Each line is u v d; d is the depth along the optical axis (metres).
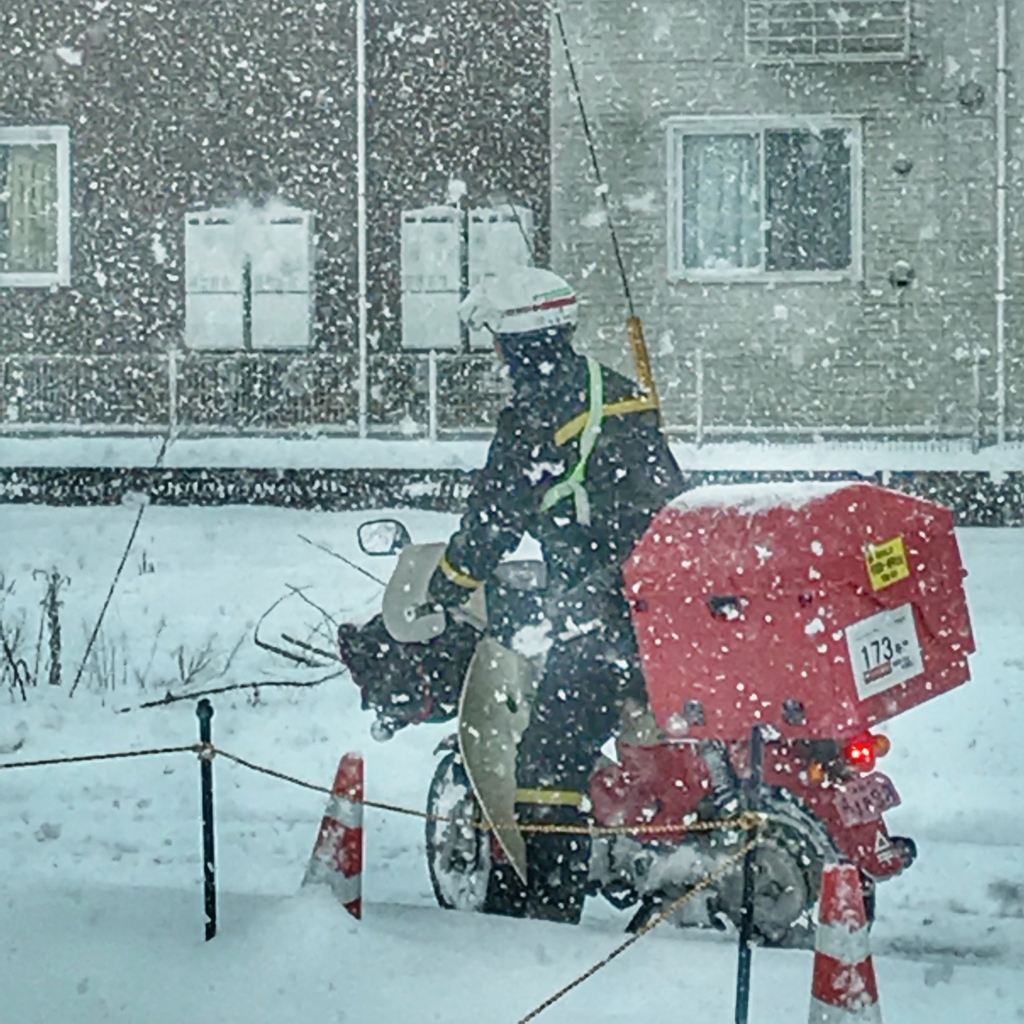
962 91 21.42
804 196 21.77
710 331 21.89
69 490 20.97
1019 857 8.05
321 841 6.46
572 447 6.18
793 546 5.58
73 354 23.52
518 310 6.21
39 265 23.64
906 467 19.14
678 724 5.76
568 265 22.06
